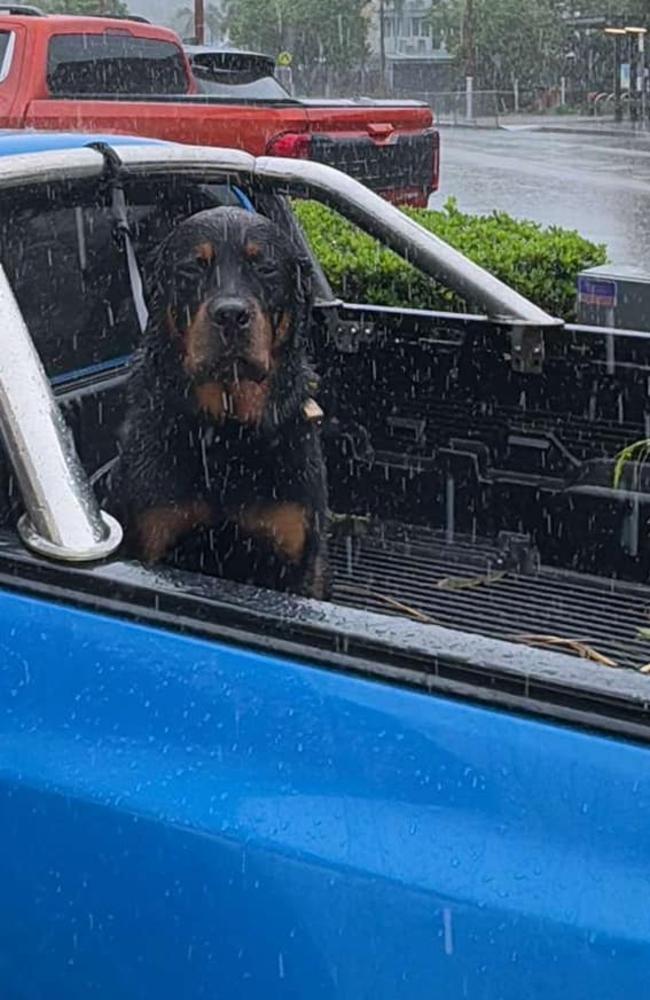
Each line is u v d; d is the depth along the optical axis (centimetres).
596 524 336
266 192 335
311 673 156
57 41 987
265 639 160
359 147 1029
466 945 139
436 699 150
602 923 134
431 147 1111
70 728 161
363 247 657
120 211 316
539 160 2578
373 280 618
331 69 5000
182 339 265
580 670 149
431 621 322
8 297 187
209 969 150
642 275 539
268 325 267
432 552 352
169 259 270
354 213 333
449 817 143
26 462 174
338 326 360
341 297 630
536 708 147
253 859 148
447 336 347
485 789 143
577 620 322
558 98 4656
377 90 4991
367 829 145
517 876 139
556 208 1791
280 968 146
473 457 350
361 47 5031
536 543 345
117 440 314
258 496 276
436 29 5178
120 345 324
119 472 283
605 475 333
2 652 168
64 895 159
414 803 145
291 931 146
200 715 156
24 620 169
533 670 149
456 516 355
